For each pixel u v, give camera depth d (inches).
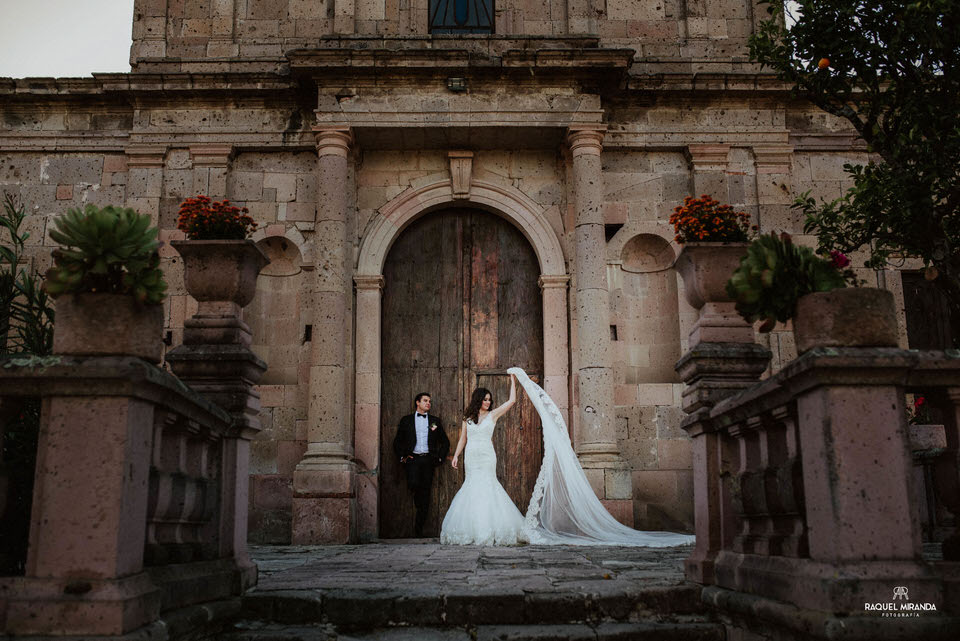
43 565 132.8
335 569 244.4
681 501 461.4
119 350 139.5
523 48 458.3
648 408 472.4
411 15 496.1
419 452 453.4
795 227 482.0
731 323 213.3
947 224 270.8
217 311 212.4
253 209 482.6
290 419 463.8
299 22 498.9
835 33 262.2
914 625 129.0
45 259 479.2
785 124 497.0
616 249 487.2
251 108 485.1
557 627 178.4
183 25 499.5
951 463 149.2
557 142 486.3
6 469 154.5
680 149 493.7
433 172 494.6
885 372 137.9
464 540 370.3
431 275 498.9
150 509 154.7
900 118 257.9
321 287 446.6
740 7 510.9
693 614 188.2
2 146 488.7
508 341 491.8
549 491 382.6
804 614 138.0
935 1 235.6
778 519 167.3
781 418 159.8
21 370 135.9
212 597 174.7
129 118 493.7
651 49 503.5
